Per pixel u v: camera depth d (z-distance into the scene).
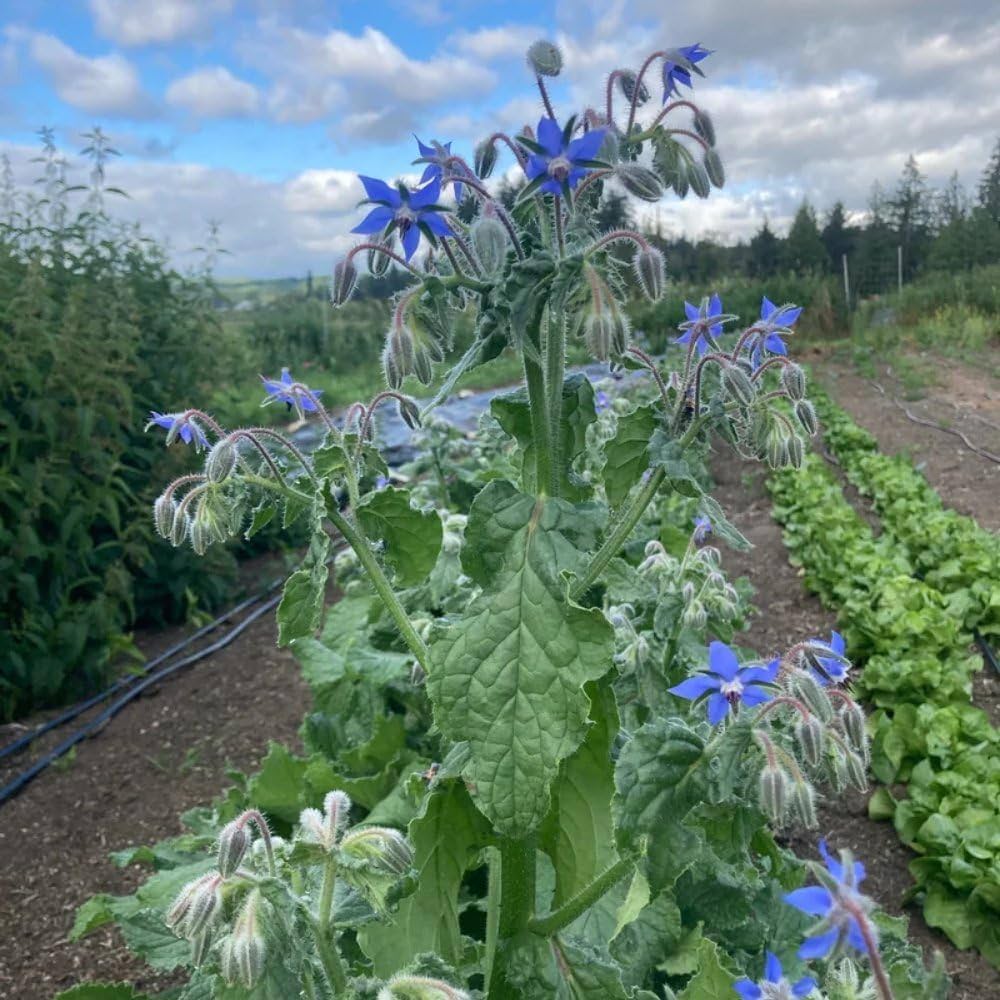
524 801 0.24
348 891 0.26
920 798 0.61
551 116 0.27
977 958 0.53
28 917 0.59
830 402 2.34
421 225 0.24
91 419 0.94
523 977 0.30
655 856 0.25
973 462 1.67
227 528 0.27
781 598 1.10
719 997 0.33
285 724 0.82
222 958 0.22
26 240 1.07
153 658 0.99
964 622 0.92
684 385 0.27
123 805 0.71
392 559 0.30
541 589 0.24
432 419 0.83
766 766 0.24
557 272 0.24
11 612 0.90
